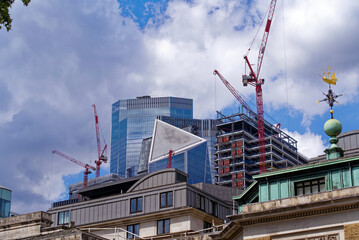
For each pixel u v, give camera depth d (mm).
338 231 44562
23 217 64188
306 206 45781
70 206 80500
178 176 77562
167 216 72562
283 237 46469
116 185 85250
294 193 52062
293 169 52625
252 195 56438
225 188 88125
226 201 80250
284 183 52938
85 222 78000
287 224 46656
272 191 53312
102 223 76125
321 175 51469
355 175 49938
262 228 47594
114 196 77875
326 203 45094
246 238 47938
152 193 75188
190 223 71000
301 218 46250
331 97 59094
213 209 77312
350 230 43938
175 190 73938
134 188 78812
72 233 57500
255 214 47625
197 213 72250
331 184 50594
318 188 51312
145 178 78562
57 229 61625
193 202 73812
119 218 75750
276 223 47125
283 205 47281
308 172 52125
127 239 69125
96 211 78062
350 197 44281
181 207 72312
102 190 86562
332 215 45125
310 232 45562
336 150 55344
